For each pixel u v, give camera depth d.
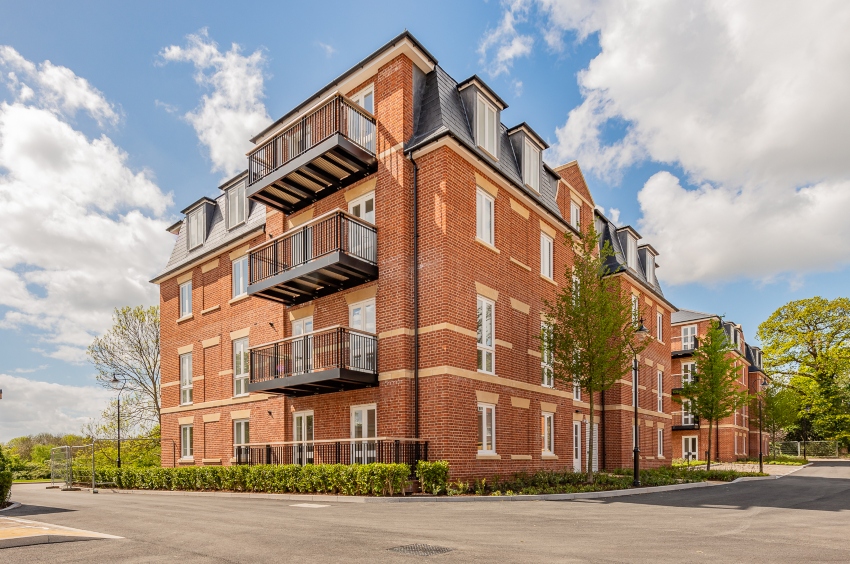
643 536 8.09
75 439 48.16
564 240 19.62
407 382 14.85
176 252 26.34
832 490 17.36
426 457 14.38
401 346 15.03
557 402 19.70
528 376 18.20
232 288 22.05
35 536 7.50
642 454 26.05
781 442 56.31
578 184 24.19
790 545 7.50
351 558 6.40
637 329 18.80
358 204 17.12
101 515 11.09
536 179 19.88
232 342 21.59
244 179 22.53
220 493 16.30
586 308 17.44
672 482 18.41
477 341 15.98
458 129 16.25
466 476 14.66
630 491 15.26
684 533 8.44
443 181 15.22
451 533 8.13
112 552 6.88
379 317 15.73
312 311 18.00
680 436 44.91
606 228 26.97
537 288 19.34
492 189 17.33
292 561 6.29
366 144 16.91
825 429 53.31
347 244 15.98
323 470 14.20
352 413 16.19
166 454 24.33
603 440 24.06
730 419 43.00
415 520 9.48
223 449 21.20
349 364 15.22
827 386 50.62
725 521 9.89
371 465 13.25
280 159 17.83
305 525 8.94
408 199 15.79
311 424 17.58
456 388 14.73
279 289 17.44
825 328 50.88
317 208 18.27
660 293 30.33
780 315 52.94
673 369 44.69
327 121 16.58
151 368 33.75
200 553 6.78
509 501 12.78
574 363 17.72
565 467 19.64
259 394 19.64
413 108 16.31
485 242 16.58
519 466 16.98
